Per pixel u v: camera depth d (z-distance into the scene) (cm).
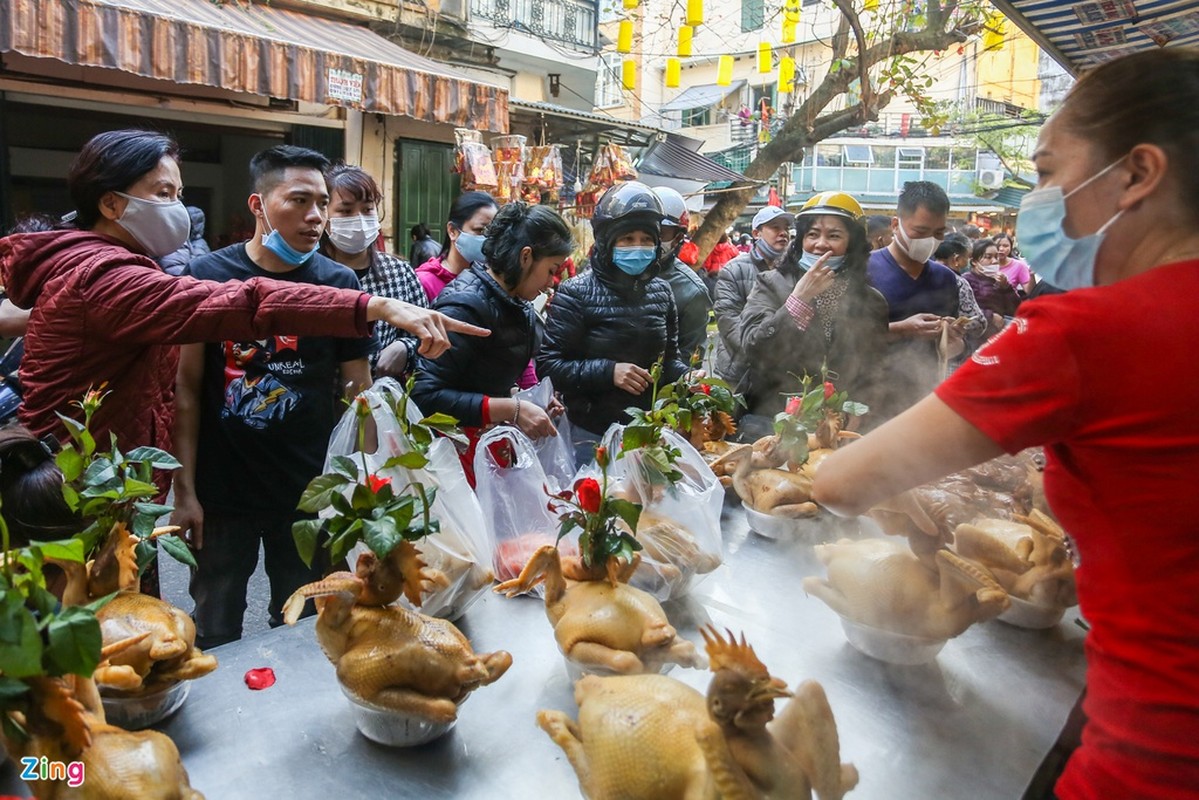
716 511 149
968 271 514
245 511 201
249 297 153
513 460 159
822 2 724
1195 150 76
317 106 681
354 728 106
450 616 133
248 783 95
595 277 246
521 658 124
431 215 777
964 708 111
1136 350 74
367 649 100
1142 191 78
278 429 197
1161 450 73
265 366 196
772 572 152
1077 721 109
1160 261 80
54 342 159
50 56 430
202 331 154
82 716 81
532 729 107
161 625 102
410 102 597
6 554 80
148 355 169
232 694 112
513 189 738
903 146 1502
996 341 82
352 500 111
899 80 611
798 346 255
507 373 221
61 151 679
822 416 186
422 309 153
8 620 76
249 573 207
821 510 168
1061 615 133
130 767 82
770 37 1342
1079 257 85
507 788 96
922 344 268
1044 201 84
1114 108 79
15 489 129
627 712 85
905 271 299
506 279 212
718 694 74
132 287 155
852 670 119
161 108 590
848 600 120
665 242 329
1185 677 73
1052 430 77
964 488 151
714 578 149
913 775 96
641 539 135
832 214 255
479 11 908
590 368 238
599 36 1059
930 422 81
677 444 153
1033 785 96
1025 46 1187
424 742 102
